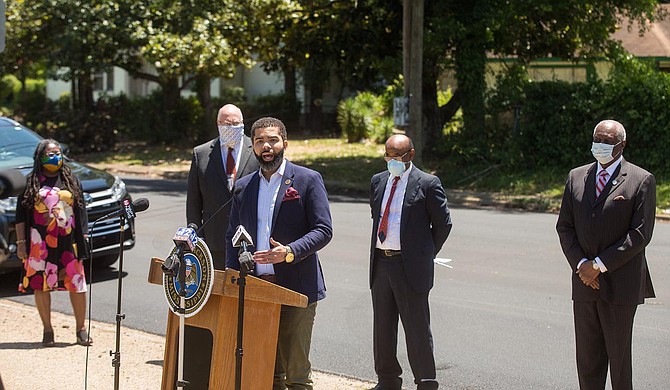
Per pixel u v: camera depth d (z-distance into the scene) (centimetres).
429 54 2606
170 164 3294
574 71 3359
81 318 992
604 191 707
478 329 1052
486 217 1978
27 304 1224
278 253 649
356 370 914
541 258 1465
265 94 4922
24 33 3544
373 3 2723
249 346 615
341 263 1437
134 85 5050
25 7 3516
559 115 2508
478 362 930
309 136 4194
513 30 2661
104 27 3344
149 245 1605
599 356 725
